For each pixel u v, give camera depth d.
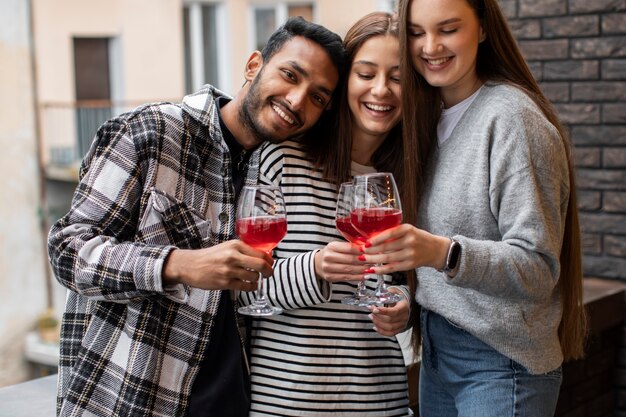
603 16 3.45
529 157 1.85
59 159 12.03
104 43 12.93
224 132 2.01
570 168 2.03
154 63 13.23
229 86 14.62
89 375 1.85
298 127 1.97
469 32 1.91
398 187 2.13
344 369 1.98
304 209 2.01
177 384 1.87
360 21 2.04
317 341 1.97
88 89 12.80
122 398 1.83
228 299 1.94
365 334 2.02
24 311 11.69
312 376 1.96
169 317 1.87
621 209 3.47
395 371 2.05
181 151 1.91
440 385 2.12
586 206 3.55
